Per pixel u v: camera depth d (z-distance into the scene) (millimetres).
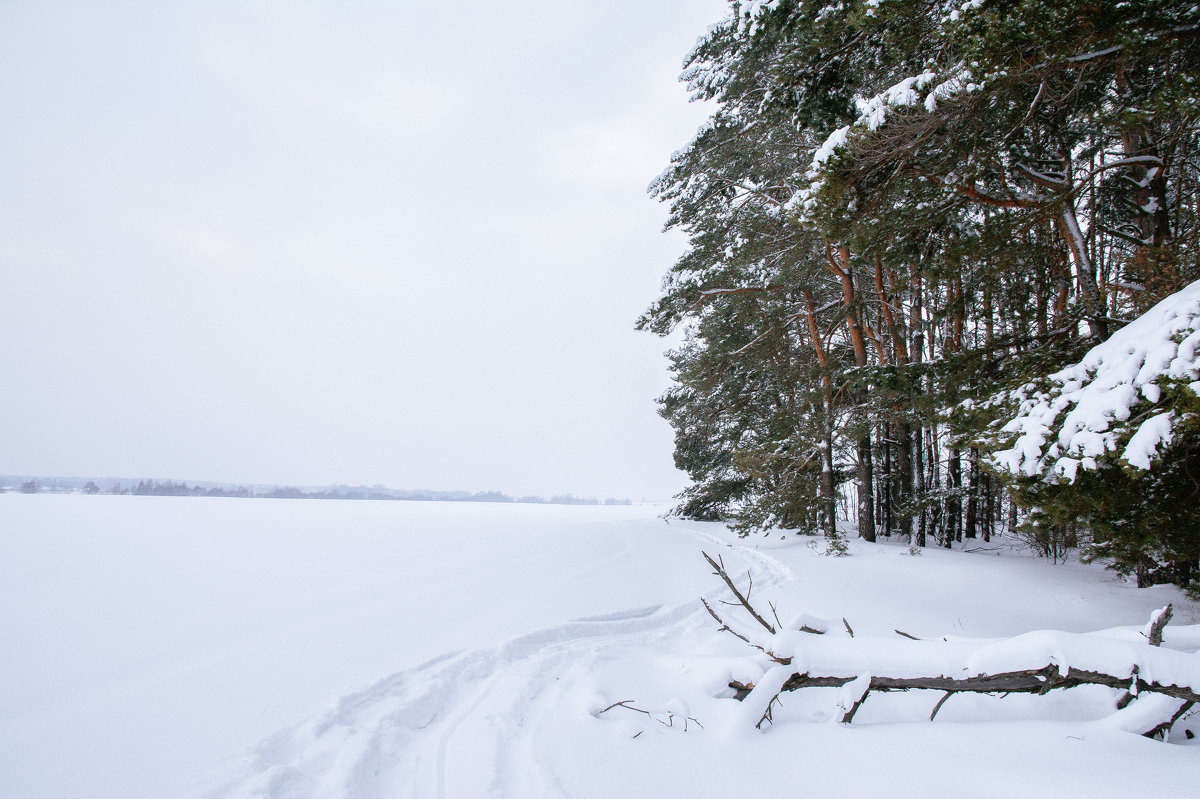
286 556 12516
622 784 2963
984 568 11859
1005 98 5770
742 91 13578
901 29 5824
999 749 3123
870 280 18344
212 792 2898
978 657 3475
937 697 3984
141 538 15281
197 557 11945
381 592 8523
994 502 19312
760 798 2795
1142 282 7520
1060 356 6371
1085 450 4270
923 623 7656
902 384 7551
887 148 5391
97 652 5410
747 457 17109
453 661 5039
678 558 13258
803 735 3486
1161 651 3164
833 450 17453
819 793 2807
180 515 24828
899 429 16953
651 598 8602
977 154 6254
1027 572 11422
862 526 17297
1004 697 3863
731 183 16812
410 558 12547
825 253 15922
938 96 4914
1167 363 4020
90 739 3568
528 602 7906
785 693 4281
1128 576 10461
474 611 7293
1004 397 5652
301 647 5613
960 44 4926
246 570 10414
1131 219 10094
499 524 25219
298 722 3791
